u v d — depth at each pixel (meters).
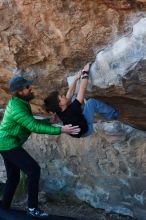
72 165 6.35
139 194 5.89
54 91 4.79
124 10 4.05
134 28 4.09
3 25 4.46
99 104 4.79
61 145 6.35
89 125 4.67
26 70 4.82
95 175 6.18
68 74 4.73
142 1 3.86
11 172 5.18
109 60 4.32
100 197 6.24
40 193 6.64
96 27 4.23
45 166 6.55
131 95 4.60
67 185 6.49
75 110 4.47
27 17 4.34
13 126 4.75
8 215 5.09
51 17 4.27
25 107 4.66
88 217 6.17
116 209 6.15
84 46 4.38
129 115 5.17
